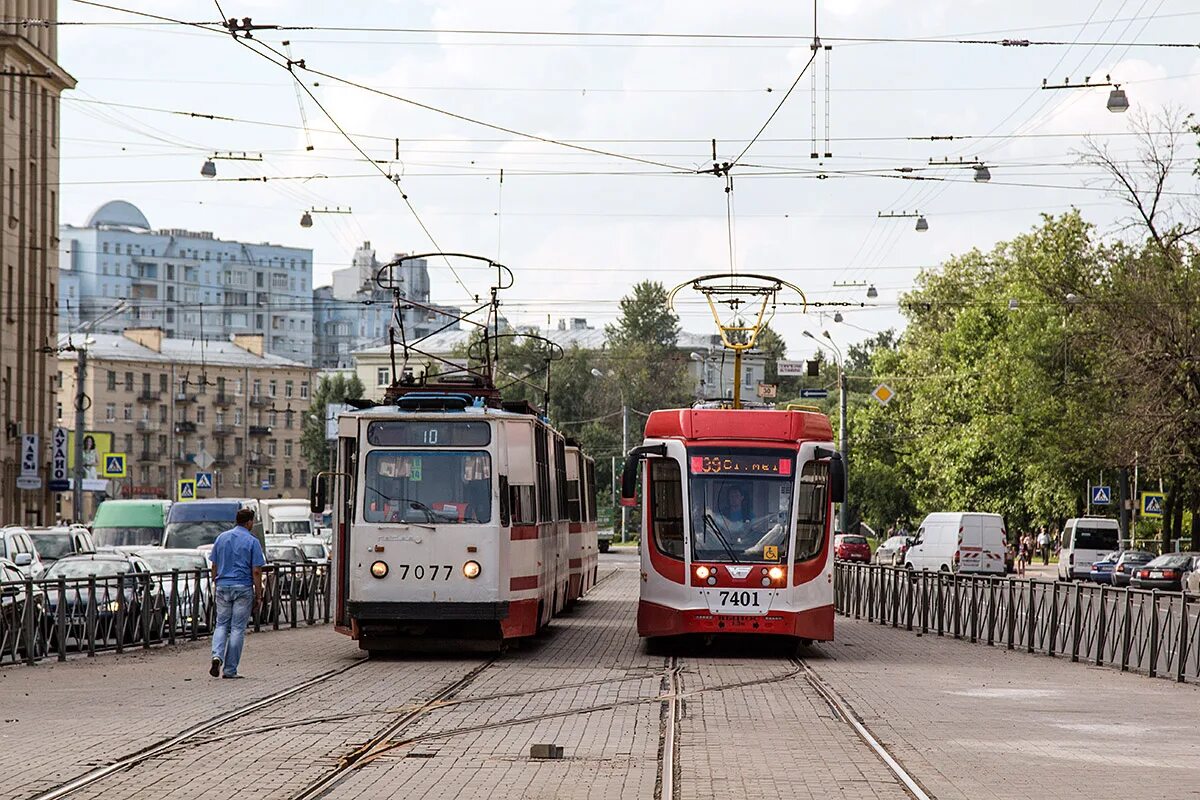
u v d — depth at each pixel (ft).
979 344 244.01
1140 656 70.28
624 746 42.60
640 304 445.37
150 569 100.22
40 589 72.08
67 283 573.33
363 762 39.09
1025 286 223.71
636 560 264.52
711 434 77.51
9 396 213.05
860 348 568.00
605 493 365.20
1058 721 50.55
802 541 76.28
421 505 72.64
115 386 426.92
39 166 224.53
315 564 107.55
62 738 43.55
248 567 63.67
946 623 96.32
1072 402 209.26
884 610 110.42
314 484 73.56
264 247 624.18
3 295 209.77
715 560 75.66
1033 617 83.15
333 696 55.47
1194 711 54.54
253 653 77.25
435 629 74.49
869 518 279.49
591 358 381.60
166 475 436.76
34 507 218.38
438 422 73.41
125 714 49.70
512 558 73.41
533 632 76.79
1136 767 39.86
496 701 54.08
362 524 72.54
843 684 62.64
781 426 77.77
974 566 196.13
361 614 71.97
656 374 402.93
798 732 46.24
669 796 34.01
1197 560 169.27
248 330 615.16
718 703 54.34
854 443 279.49
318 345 629.10
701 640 86.99
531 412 80.38
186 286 599.57
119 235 583.99
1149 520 223.92
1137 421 171.32
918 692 59.93
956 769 39.04
